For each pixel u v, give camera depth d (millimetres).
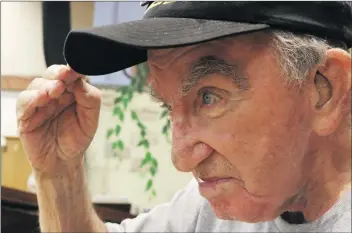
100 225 978
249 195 634
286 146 617
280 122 604
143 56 715
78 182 903
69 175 888
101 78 1634
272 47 588
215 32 562
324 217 722
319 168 683
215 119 610
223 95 607
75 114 835
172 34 569
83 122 828
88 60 680
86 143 850
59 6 1032
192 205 944
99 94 814
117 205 1323
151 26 587
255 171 614
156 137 1893
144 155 1942
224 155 612
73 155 858
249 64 593
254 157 608
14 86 1314
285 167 625
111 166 1844
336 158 684
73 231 919
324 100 632
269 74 591
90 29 586
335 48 616
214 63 597
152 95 675
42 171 869
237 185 631
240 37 588
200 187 654
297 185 667
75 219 918
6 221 960
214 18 593
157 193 1875
